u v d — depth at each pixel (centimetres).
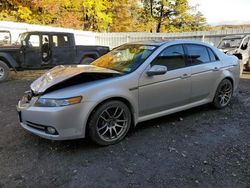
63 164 317
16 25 1393
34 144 371
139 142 377
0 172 299
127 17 2706
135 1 2778
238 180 283
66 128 330
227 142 379
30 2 1864
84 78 366
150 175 292
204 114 500
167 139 387
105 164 316
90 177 289
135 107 386
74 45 1069
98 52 1138
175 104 439
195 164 316
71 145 367
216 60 506
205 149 356
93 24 2375
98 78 370
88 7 2211
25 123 366
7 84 861
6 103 602
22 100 384
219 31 1514
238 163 319
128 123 383
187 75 442
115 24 2653
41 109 334
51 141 380
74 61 1072
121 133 377
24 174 295
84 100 336
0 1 1806
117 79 368
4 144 372
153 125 441
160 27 3033
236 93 682
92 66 442
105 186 273
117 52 473
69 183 278
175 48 441
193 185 274
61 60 1041
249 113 510
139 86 384
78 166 312
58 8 2027
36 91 360
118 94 361
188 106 463
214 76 494
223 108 536
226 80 523
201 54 482
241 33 1395
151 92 399
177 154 341
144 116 405
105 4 2392
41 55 990
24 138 392
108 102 357
